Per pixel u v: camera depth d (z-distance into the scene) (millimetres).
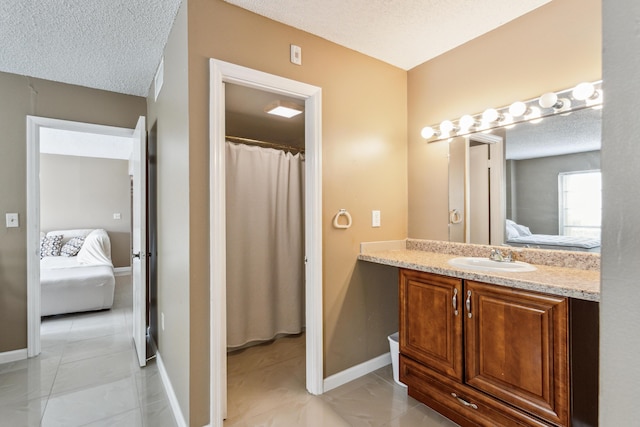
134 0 1696
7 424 1781
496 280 1491
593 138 1689
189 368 1645
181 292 1782
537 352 1376
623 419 483
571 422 1294
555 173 1825
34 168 2645
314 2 1751
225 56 1726
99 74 2588
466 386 1650
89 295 3744
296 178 3002
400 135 2553
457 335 1683
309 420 1805
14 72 2547
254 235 2775
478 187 2164
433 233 2424
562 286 1290
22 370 2400
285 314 2979
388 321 2480
